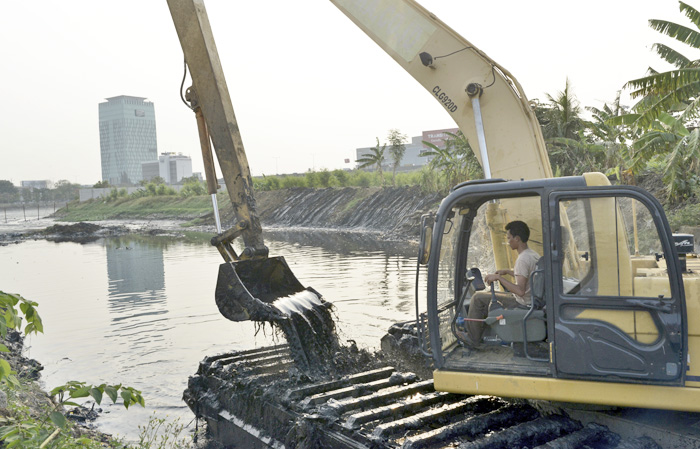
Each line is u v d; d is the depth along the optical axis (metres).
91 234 53.38
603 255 4.23
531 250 4.94
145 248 35.78
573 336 4.27
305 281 18.03
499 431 4.67
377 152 54.38
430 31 6.59
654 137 18.41
